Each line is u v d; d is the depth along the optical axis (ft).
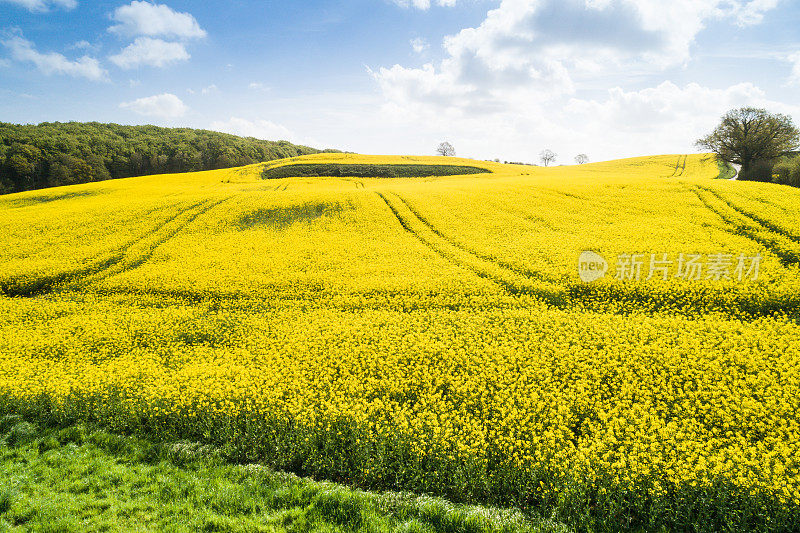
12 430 34.32
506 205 101.24
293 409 34.50
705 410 33.22
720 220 79.51
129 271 74.02
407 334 48.55
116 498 26.58
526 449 29.73
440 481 27.94
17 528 23.58
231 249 83.30
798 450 28.09
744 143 184.14
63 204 137.39
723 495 24.59
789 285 52.11
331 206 108.68
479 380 38.68
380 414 34.58
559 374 39.60
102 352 48.24
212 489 27.40
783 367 37.68
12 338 51.88
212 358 46.06
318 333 50.62
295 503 26.43
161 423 35.42
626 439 30.12
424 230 88.94
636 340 43.86
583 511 25.32
